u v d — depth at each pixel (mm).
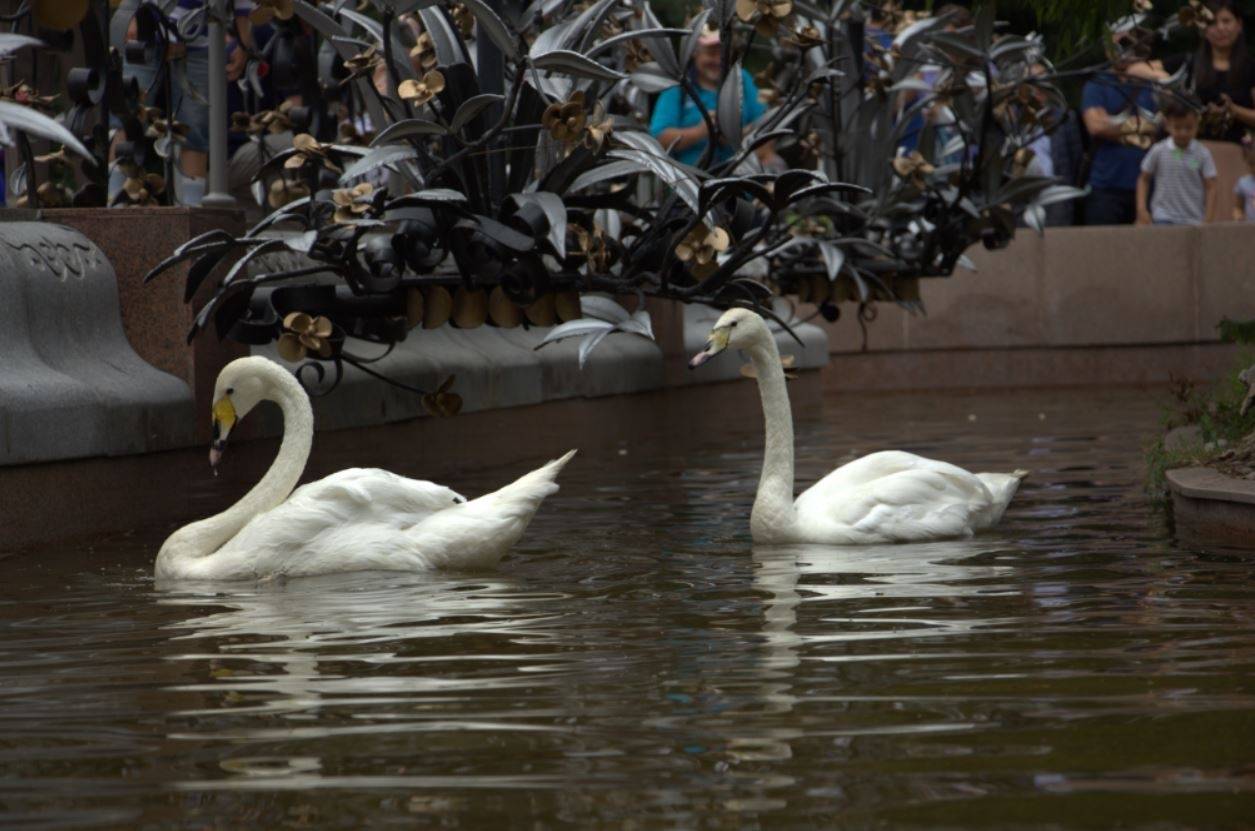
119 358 12586
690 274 13312
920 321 29125
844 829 5164
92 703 6883
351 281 11805
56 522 11469
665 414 20891
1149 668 7148
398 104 12328
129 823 5344
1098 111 27297
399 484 10406
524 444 17562
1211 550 10281
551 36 12117
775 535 11148
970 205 17656
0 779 5832
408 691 6953
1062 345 29109
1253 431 12867
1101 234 28938
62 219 12922
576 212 12469
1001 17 25500
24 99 13062
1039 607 8594
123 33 13906
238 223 13555
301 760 5973
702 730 6242
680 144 20812
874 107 18109
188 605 9156
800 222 17969
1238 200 29844
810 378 25078
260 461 13719
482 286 12289
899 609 8633
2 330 11375
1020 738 6086
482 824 5258
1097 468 14953
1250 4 32156
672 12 28547
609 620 8438
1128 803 5355
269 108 17172
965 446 17375
